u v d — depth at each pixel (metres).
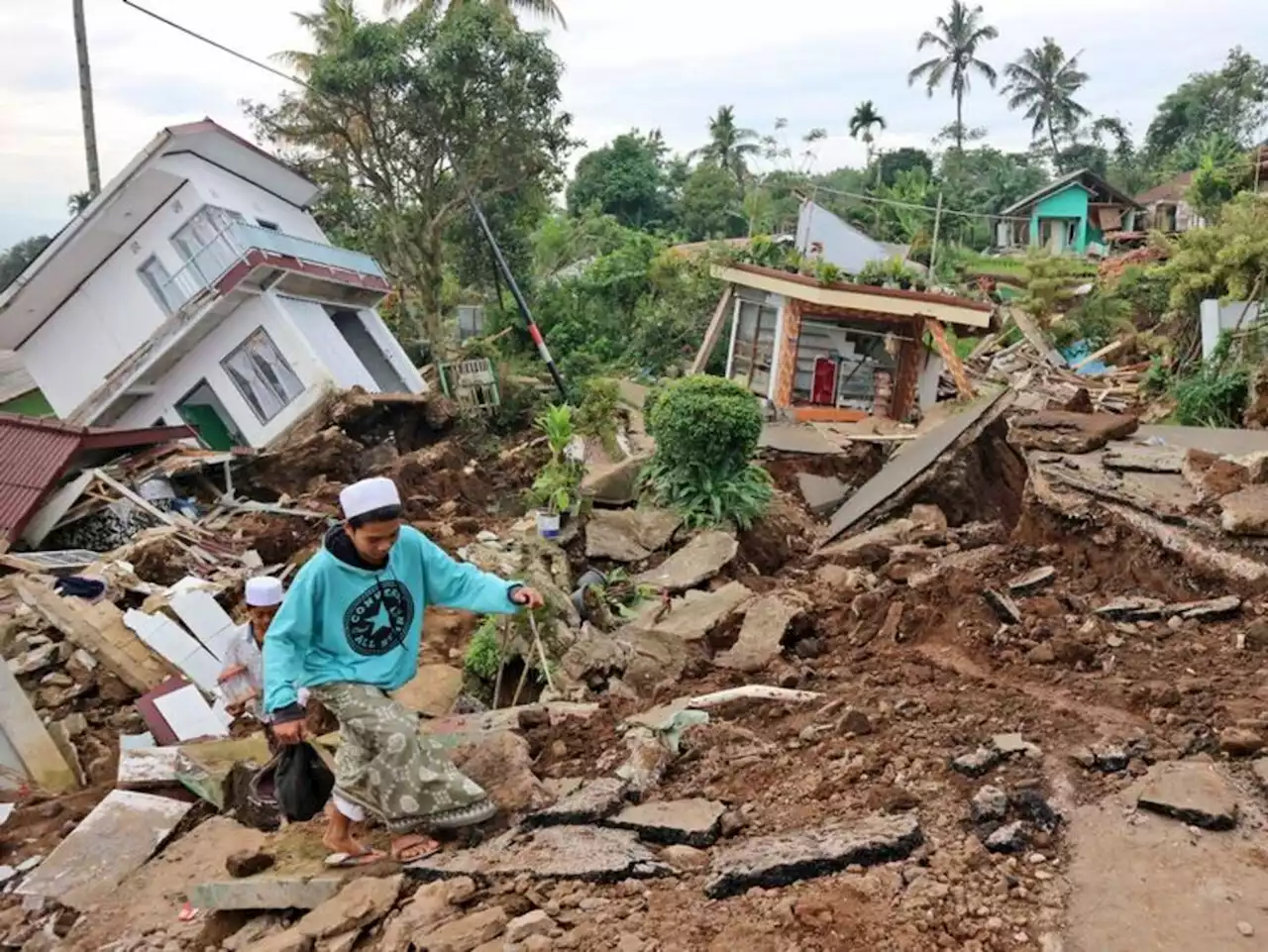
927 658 6.61
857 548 11.22
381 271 25.00
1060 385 23.64
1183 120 60.53
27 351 21.36
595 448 17.69
